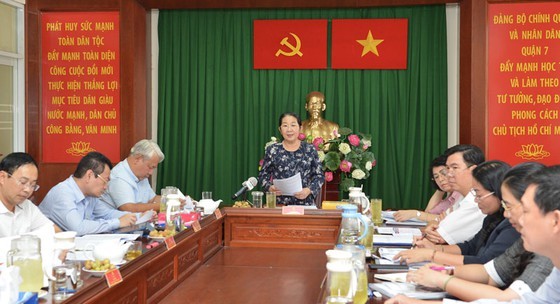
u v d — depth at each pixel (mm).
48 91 5824
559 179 1489
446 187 3924
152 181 6211
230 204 6070
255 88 6020
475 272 2215
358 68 5875
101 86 5777
